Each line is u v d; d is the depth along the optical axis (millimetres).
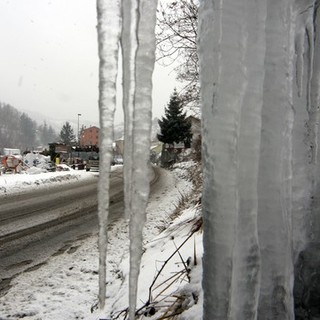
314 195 1577
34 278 4270
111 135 1299
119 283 3828
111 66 1276
